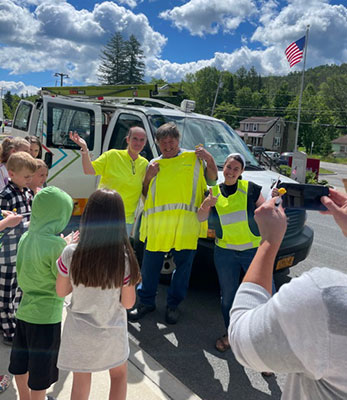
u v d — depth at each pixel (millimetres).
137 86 7254
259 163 5285
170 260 4391
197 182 3506
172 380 2723
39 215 2090
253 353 940
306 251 4195
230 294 3225
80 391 2045
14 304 2920
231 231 3156
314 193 1293
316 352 863
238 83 109875
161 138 3480
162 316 3846
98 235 1867
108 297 1928
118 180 3715
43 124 5055
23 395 2271
